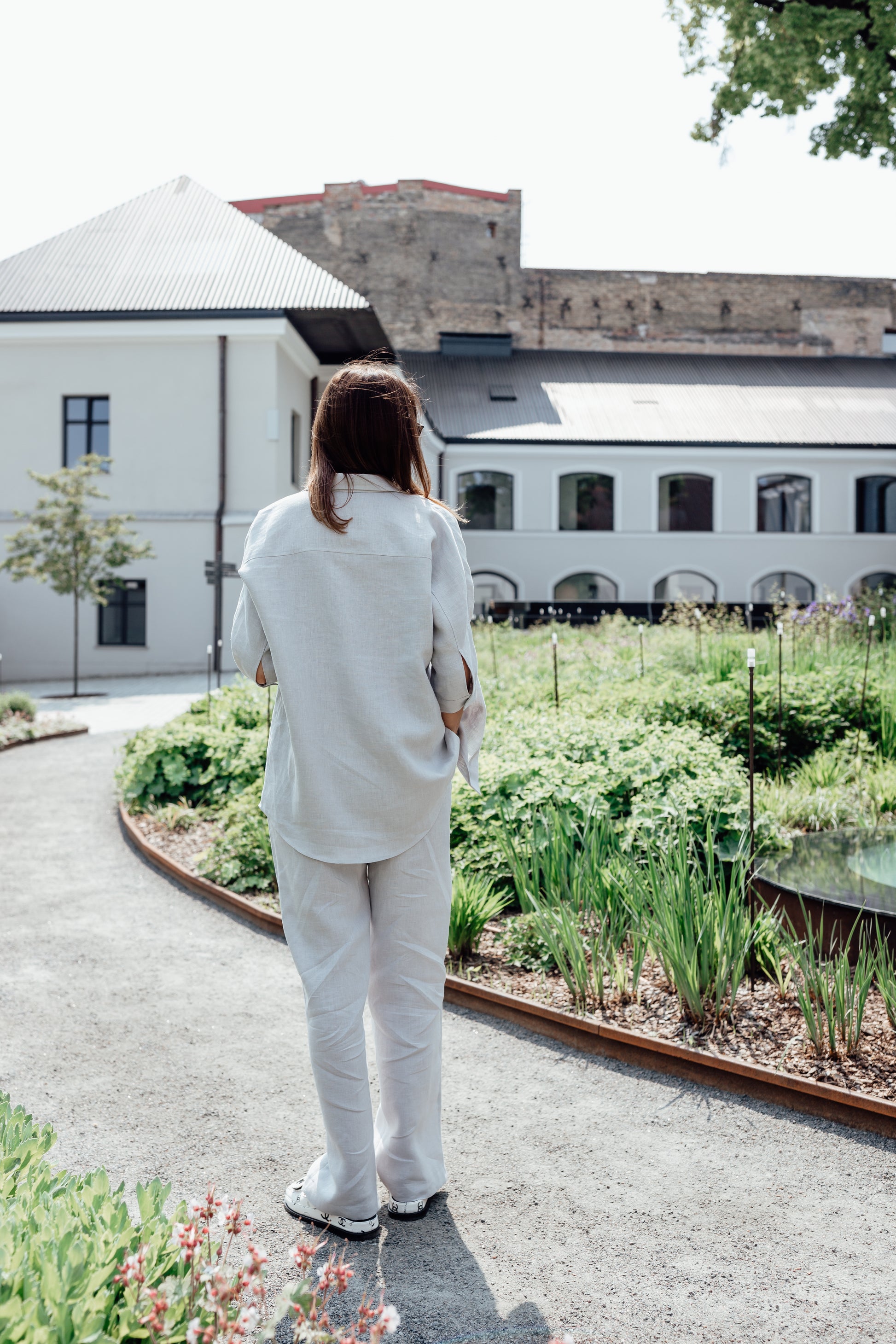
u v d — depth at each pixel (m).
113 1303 1.48
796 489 28.39
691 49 14.40
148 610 20.64
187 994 3.84
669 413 30.08
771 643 10.56
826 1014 3.13
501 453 27.86
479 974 3.84
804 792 5.80
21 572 17.44
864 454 28.08
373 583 2.06
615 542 28.11
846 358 36.34
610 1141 2.70
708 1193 2.44
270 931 4.67
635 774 5.18
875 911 3.56
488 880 4.57
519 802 4.90
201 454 20.67
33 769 9.52
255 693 9.42
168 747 7.25
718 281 36.94
